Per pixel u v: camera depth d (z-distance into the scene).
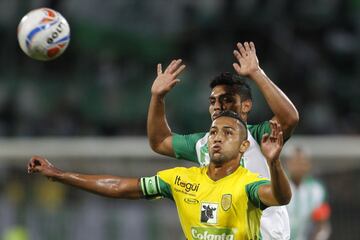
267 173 21.75
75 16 67.00
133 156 43.91
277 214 22.09
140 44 67.19
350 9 67.62
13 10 64.88
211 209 19.30
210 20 67.00
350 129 61.69
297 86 64.06
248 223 19.11
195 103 61.38
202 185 19.62
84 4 67.44
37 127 60.62
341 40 66.94
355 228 42.34
